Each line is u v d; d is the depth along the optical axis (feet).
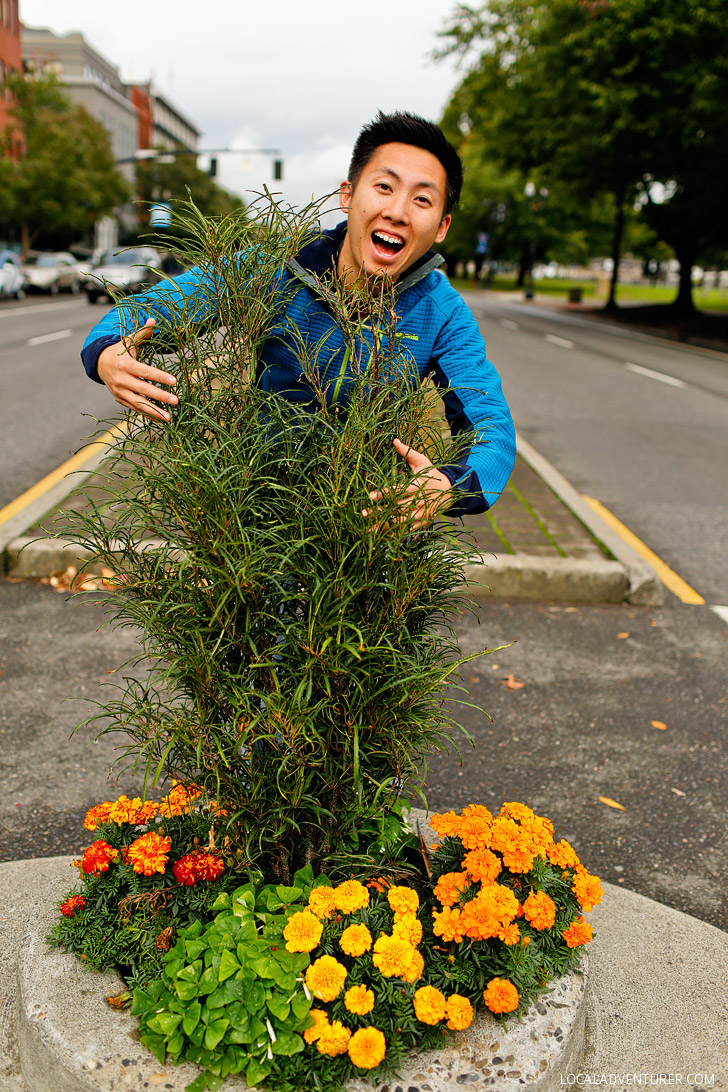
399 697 5.67
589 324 94.17
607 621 15.99
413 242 6.49
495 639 14.98
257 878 6.36
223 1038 5.55
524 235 188.34
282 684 5.68
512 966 6.05
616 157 80.69
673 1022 7.20
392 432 5.58
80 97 223.30
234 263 5.46
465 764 11.31
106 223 209.97
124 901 6.29
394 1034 5.69
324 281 5.90
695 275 271.49
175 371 5.70
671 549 20.36
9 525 16.98
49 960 6.34
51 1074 5.76
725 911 8.93
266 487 5.59
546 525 19.49
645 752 11.78
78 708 12.14
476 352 6.79
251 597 5.49
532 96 87.15
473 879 6.34
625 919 8.43
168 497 5.35
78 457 24.29
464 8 94.43
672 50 68.44
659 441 32.65
